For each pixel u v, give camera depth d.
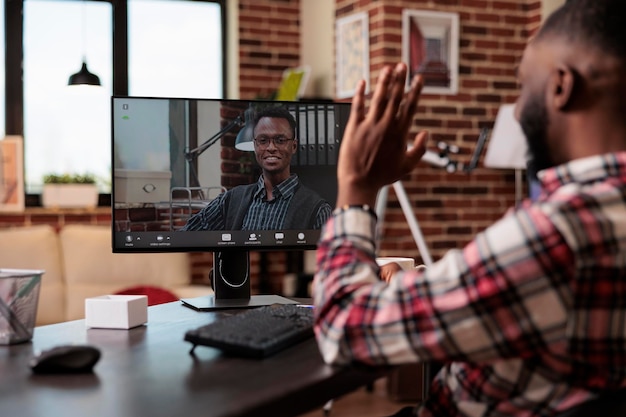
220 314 1.76
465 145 4.93
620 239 0.84
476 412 1.04
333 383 1.12
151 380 1.10
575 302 0.85
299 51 5.82
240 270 1.97
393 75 1.08
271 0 5.72
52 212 5.04
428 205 4.86
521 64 0.99
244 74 5.65
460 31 4.93
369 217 1.05
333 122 1.99
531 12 5.06
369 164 1.07
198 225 1.93
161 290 4.49
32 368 1.15
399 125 1.09
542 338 0.86
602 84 0.90
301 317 1.46
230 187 1.94
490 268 0.86
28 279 1.41
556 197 0.87
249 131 1.95
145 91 5.60
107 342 1.40
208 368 1.17
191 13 5.70
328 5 5.38
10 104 5.26
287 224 1.96
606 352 0.88
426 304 0.89
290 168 1.97
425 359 0.92
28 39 5.30
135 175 1.90
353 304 0.96
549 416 0.96
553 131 0.94
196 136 1.93
